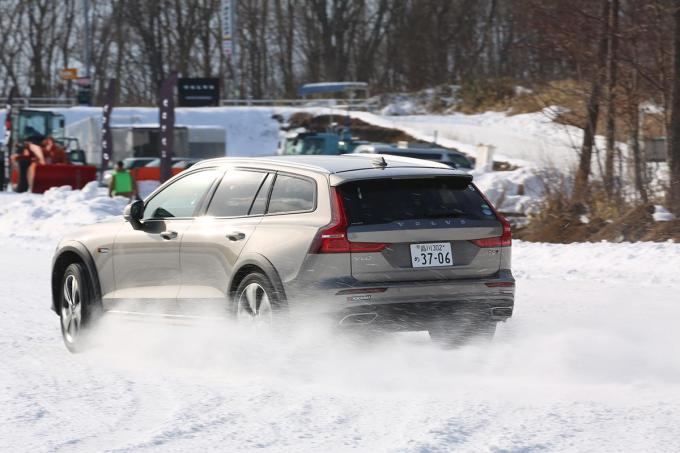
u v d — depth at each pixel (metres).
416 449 17.22
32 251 65.31
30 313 38.38
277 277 25.17
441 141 182.62
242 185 27.55
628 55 71.00
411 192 25.77
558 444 17.50
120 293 30.11
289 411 20.44
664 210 63.38
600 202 67.50
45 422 20.17
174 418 20.08
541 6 75.00
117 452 17.53
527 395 21.73
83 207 85.62
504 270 26.41
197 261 27.64
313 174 25.81
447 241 25.56
